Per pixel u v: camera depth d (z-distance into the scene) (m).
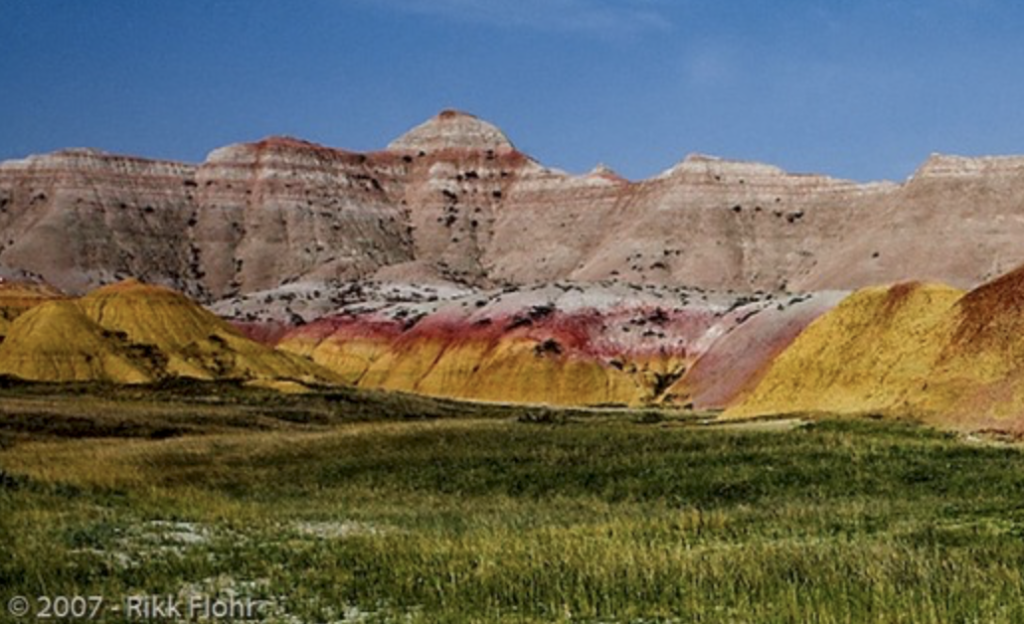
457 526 31.64
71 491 35.59
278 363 132.00
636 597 19.95
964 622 18.02
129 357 121.56
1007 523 27.81
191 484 43.94
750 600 19.53
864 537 26.61
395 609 20.05
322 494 42.72
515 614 19.14
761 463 43.44
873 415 59.53
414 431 58.88
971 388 57.34
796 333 125.06
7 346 118.12
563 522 32.56
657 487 40.84
